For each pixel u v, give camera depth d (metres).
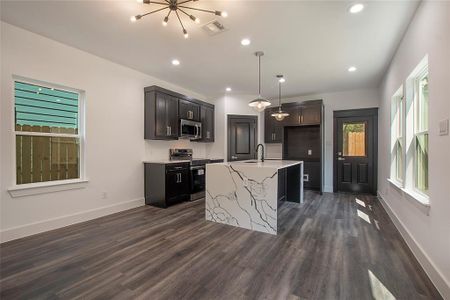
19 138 2.97
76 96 3.53
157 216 3.75
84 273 2.08
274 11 2.40
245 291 1.83
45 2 2.29
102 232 3.05
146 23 2.68
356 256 2.39
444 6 1.77
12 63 2.77
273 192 3.05
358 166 5.51
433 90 1.98
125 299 1.73
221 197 3.44
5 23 2.70
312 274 2.06
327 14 2.46
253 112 6.29
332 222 3.45
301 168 4.55
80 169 3.55
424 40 2.18
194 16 2.49
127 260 2.31
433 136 1.98
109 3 2.30
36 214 3.00
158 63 3.94
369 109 5.32
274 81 4.88
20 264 2.23
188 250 2.53
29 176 3.06
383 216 3.74
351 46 3.21
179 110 4.98
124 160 4.12
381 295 1.77
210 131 6.04
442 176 1.82
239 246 2.63
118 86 3.99
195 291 1.82
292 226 3.29
